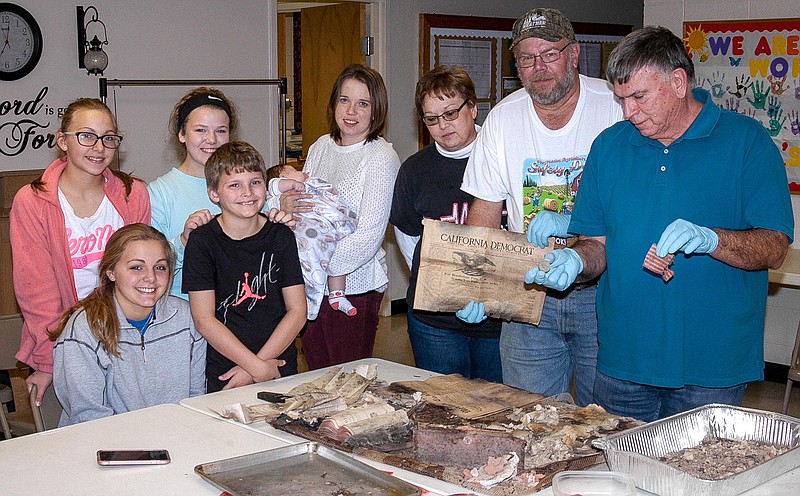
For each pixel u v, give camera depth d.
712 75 4.83
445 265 2.27
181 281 2.56
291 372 2.52
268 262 2.45
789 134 4.58
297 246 2.68
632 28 7.88
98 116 2.57
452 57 6.56
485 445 1.71
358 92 2.85
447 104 2.60
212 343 2.37
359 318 2.99
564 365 2.57
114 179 2.71
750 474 1.55
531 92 2.32
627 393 2.21
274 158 5.77
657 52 1.95
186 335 2.39
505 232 2.26
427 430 1.74
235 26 5.45
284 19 7.36
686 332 2.10
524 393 2.07
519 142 2.46
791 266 4.14
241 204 2.37
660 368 2.12
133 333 2.29
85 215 2.63
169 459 1.77
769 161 2.01
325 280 2.81
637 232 2.12
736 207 2.05
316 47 6.55
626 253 2.15
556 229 2.25
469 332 2.76
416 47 6.45
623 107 2.05
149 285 2.26
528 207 2.48
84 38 4.80
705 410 1.82
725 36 4.73
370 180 2.87
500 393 2.07
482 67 6.76
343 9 6.27
